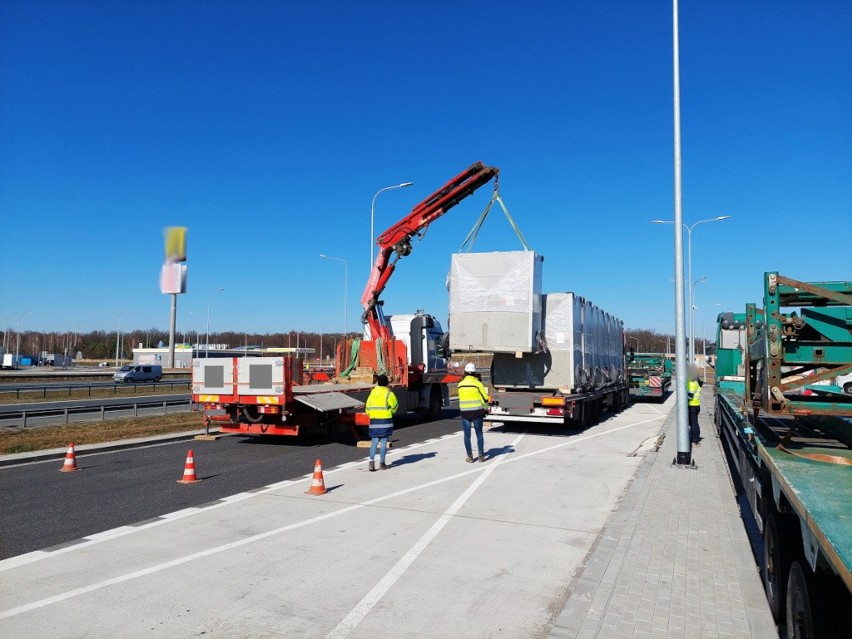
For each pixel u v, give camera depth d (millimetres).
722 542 6855
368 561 6281
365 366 18312
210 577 5816
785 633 4539
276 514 8141
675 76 12070
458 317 16141
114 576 5844
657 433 17422
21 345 148625
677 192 11984
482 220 16266
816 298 5914
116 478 10625
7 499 9039
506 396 16578
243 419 14766
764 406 5453
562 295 16781
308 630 4707
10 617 4918
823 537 2770
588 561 6254
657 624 4750
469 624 4832
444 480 10430
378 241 18078
